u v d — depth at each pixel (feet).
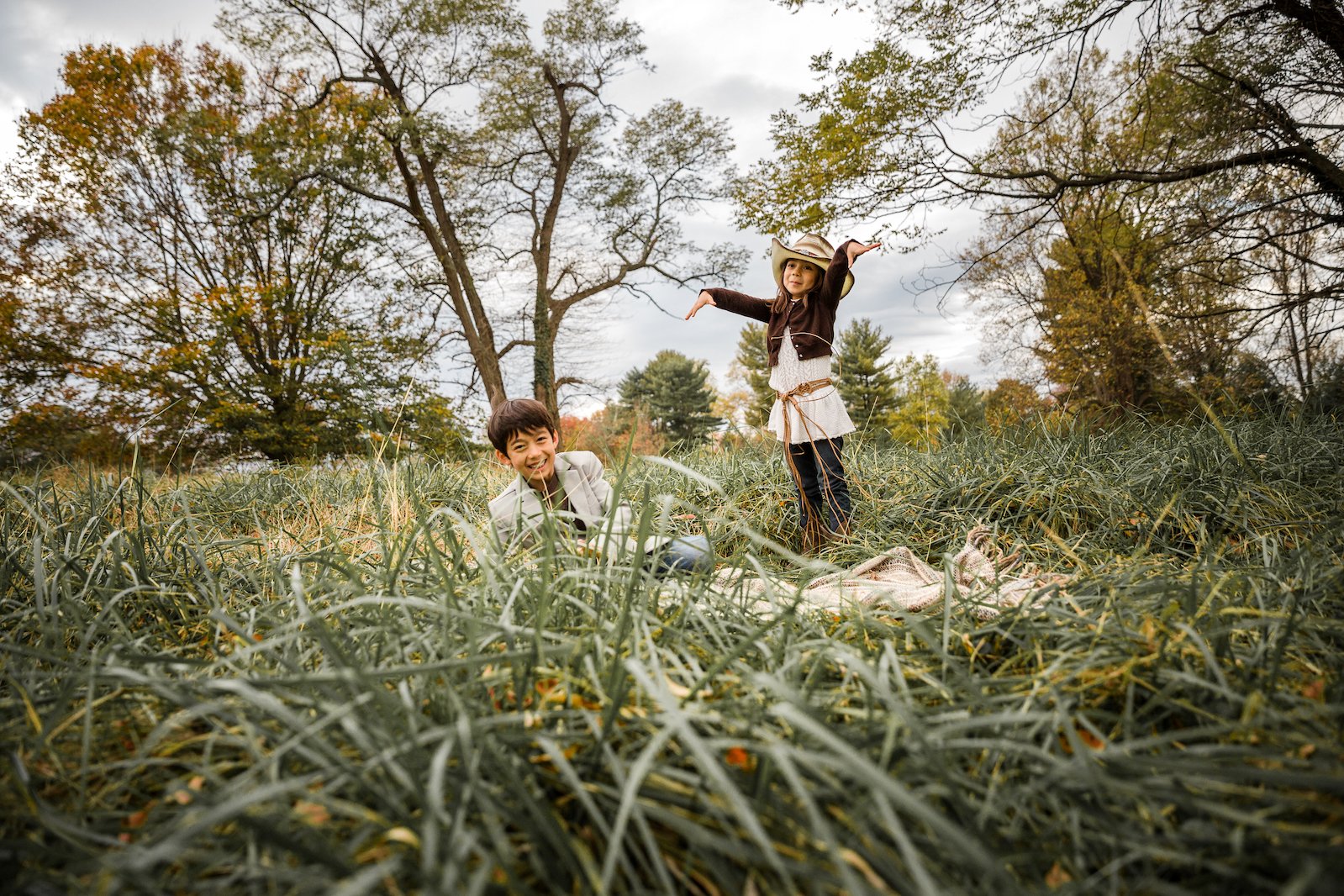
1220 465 10.45
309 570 7.00
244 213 50.67
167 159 49.52
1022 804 3.18
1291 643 4.48
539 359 63.67
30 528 8.20
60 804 3.58
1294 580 5.38
